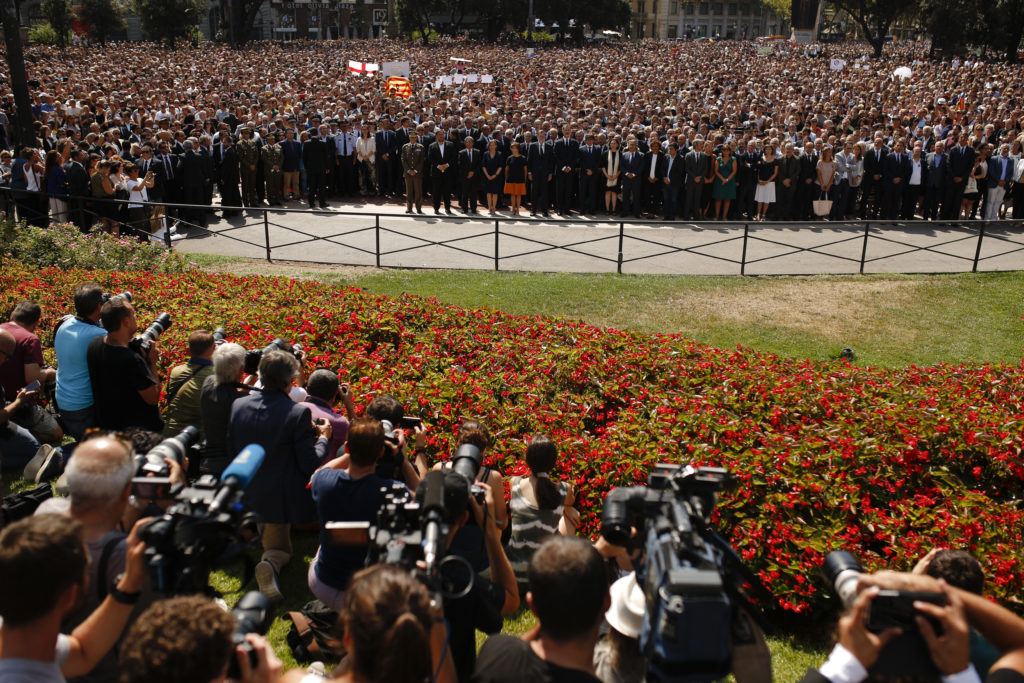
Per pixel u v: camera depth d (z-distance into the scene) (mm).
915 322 11586
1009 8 55438
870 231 17484
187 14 72000
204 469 5332
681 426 6758
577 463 6062
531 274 13609
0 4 15742
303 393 5559
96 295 6605
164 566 2566
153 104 26734
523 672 2588
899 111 30812
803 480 5824
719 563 2580
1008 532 5383
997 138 21344
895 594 2344
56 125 21438
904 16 66750
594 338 9242
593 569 2584
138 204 13719
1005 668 2426
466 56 64938
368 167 20469
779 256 13945
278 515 4996
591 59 60938
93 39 74438
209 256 14430
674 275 13758
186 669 2094
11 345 6879
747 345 10633
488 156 18172
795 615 5094
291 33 106625
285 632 4836
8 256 12000
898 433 6746
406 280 13023
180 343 8359
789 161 17500
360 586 2283
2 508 4379
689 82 43000
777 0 125750
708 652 2334
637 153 17703
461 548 4035
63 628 3078
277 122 20359
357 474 4031
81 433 6531
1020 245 16328
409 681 2150
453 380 7668
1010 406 7832
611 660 3523
